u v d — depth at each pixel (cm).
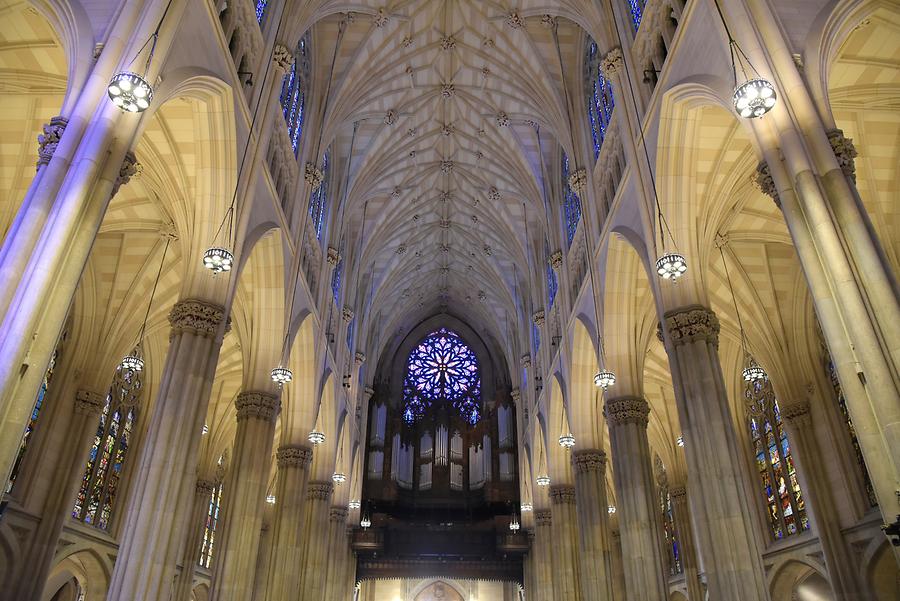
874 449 786
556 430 3034
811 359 2234
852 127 1630
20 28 1414
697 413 1370
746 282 2295
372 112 2908
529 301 3788
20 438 779
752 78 1067
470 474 4369
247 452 1883
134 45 1044
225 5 1563
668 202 1587
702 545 1280
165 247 2191
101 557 2444
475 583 4284
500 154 3180
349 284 3425
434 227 3894
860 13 1118
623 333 2052
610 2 1972
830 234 885
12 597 1902
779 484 2514
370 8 2416
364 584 4291
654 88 1673
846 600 1970
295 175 2223
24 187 1706
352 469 3866
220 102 1474
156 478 1272
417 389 4691
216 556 1764
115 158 952
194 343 1438
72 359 2208
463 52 2781
